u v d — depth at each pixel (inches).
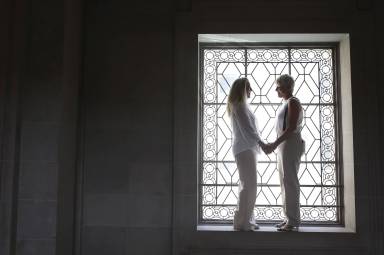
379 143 179.0
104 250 181.2
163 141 185.0
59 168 157.4
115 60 188.9
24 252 153.1
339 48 196.5
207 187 193.6
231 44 199.3
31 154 156.1
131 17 190.2
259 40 196.1
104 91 187.8
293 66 199.2
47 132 156.8
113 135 185.9
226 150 195.5
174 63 186.4
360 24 183.9
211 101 198.1
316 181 193.2
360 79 182.2
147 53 188.5
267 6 186.2
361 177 178.1
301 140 177.8
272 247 175.2
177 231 178.5
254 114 191.8
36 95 158.1
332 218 190.9
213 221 191.6
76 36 179.5
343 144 190.4
